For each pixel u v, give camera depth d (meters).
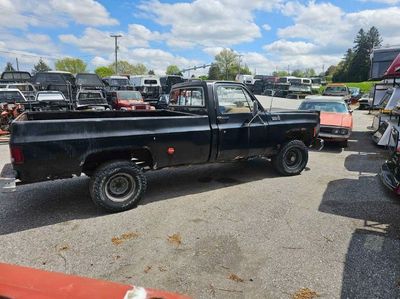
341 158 8.31
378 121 10.59
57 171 4.07
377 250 3.53
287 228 4.08
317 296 2.78
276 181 6.11
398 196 5.24
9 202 4.96
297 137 6.66
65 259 3.37
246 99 5.73
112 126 4.36
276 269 3.18
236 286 2.92
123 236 3.87
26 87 18.25
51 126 3.97
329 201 5.02
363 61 85.06
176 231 4.01
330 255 3.43
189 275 3.09
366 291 2.84
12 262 3.31
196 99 5.58
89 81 20.25
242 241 3.75
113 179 4.47
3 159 7.70
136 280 3.01
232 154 5.64
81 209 4.70
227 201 5.04
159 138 4.73
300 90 34.50
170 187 5.73
